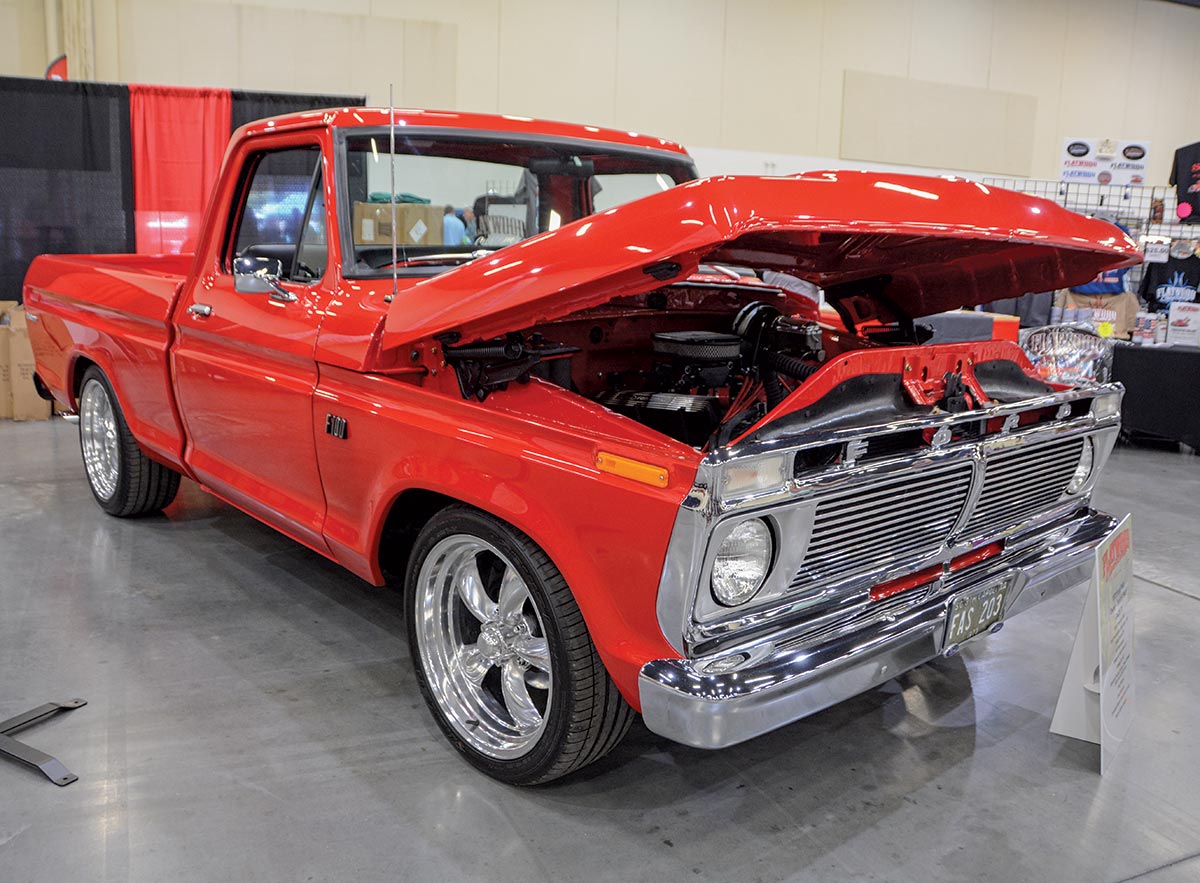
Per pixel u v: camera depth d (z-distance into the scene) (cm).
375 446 240
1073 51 1184
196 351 321
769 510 177
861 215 181
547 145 295
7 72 761
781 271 252
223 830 206
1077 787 237
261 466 297
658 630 182
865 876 199
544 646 221
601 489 184
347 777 228
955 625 220
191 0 785
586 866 198
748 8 998
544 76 924
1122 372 703
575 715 203
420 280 260
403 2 858
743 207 171
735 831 213
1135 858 209
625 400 237
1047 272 250
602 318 265
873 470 192
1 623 307
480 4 887
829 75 1052
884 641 200
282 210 296
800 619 198
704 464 167
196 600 331
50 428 612
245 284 271
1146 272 840
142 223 754
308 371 267
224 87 805
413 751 241
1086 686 258
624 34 949
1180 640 337
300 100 773
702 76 991
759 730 182
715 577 179
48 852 197
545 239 195
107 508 419
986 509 232
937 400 216
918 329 294
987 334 668
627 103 964
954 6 1103
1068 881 200
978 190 210
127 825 206
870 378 200
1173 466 648
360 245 262
